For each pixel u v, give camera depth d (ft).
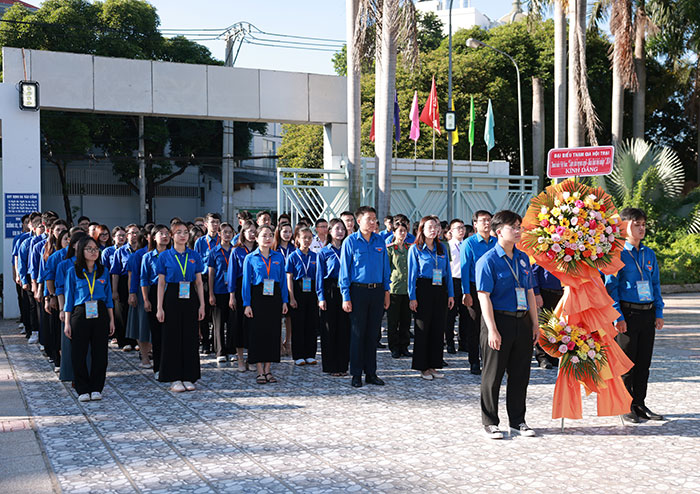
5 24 104.58
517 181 87.66
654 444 18.35
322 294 27.84
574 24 66.69
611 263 20.06
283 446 18.43
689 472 15.99
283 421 21.03
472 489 15.01
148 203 130.31
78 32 107.45
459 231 33.60
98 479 15.92
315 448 18.21
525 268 19.34
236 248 30.37
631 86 77.05
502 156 108.06
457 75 99.71
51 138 108.17
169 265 25.50
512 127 104.22
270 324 26.58
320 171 56.85
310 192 57.16
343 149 59.77
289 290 30.45
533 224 20.08
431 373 27.76
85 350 23.90
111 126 115.55
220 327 31.53
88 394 24.00
